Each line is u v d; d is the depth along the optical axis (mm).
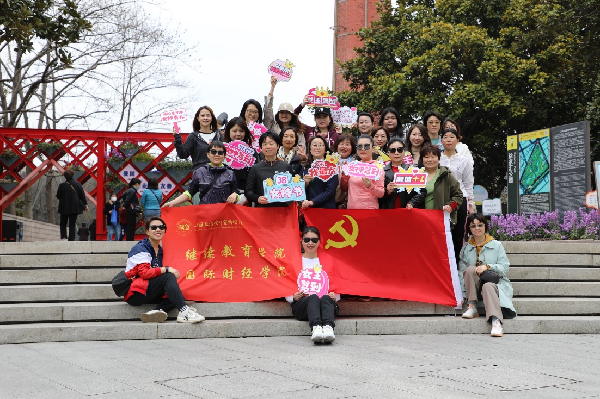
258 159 9125
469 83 22953
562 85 21906
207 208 7828
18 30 14047
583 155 14320
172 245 7727
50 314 6996
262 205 7984
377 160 7895
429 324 7219
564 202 14820
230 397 4207
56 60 21438
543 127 24281
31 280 7836
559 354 5898
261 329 6926
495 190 28031
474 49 23125
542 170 15625
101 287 7555
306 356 5684
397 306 7707
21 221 23141
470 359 5578
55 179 33531
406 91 24094
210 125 9422
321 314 6652
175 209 7883
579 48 21000
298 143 9344
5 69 23812
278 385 4531
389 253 7852
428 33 23656
